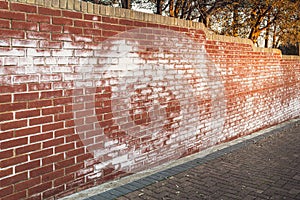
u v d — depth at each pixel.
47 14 3.81
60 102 4.00
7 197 3.49
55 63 3.92
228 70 7.51
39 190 3.81
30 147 3.69
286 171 5.42
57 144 3.99
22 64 3.58
